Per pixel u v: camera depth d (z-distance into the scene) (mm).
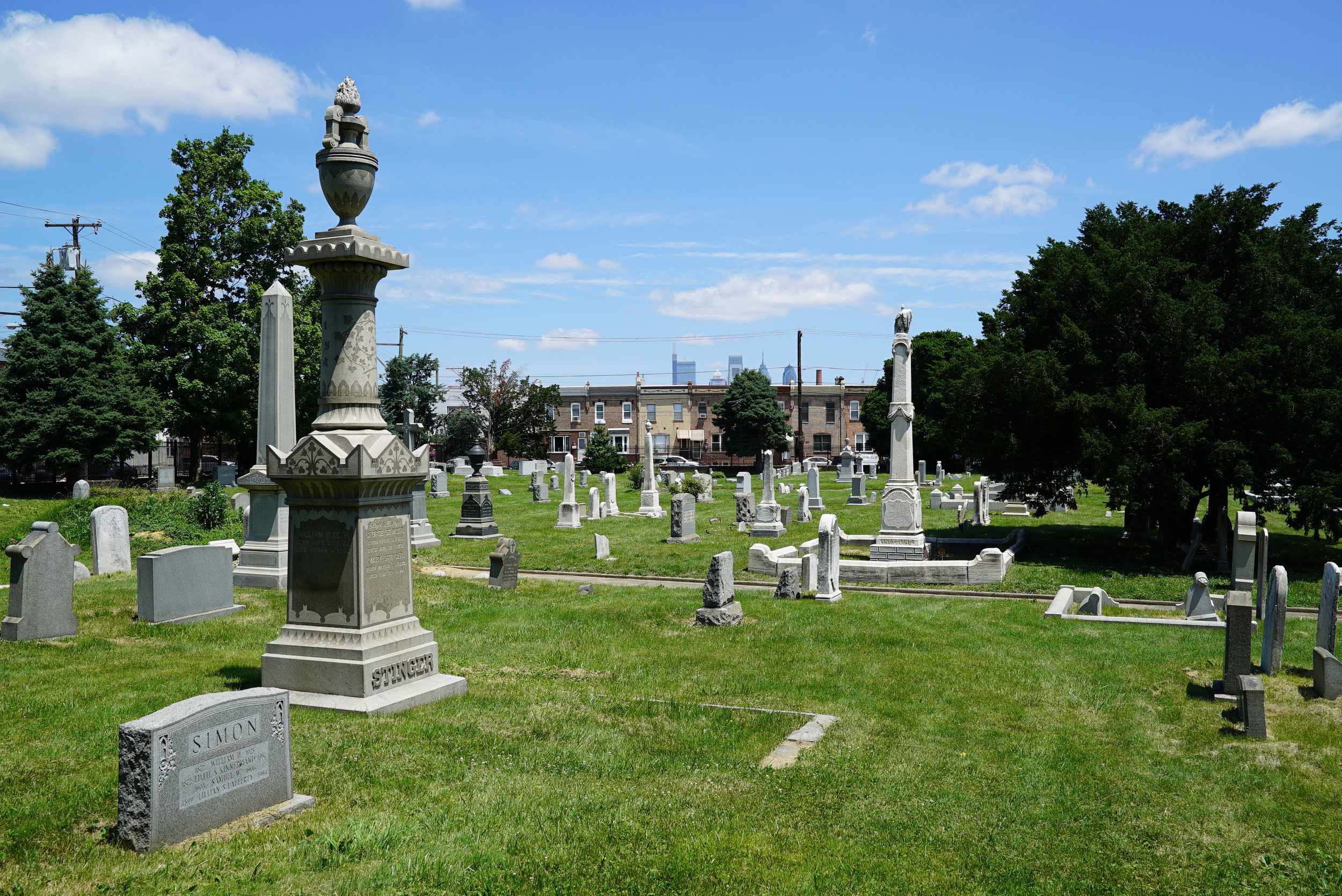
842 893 6535
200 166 48250
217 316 47469
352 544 9945
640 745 9531
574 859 6742
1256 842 7801
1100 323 24578
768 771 8953
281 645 10219
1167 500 22797
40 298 45844
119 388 46250
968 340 75375
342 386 10312
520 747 9102
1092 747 10195
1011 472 26156
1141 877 7113
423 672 10773
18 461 44688
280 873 6176
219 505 28344
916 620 17109
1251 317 24281
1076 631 16328
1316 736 10398
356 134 10352
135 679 11148
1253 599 18828
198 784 6734
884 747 9969
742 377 86625
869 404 81438
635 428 97875
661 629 16156
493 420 80562
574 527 33688
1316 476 22094
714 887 6484
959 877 6953
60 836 6648
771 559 24266
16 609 13719
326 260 10094
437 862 6469
